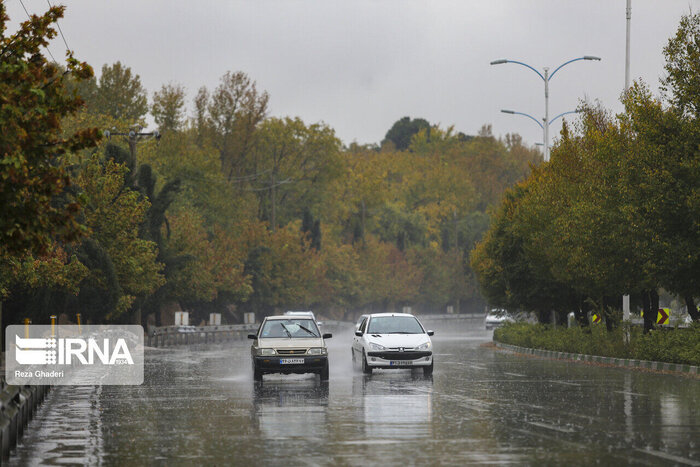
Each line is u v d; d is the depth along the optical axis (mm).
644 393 32156
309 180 157125
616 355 53031
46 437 21703
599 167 53781
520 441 20188
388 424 23469
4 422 18547
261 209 150625
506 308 83250
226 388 35750
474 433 21578
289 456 18312
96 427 23562
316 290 129875
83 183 63562
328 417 25234
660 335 48406
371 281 149250
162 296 80000
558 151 59219
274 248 117812
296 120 154250
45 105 21172
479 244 83125
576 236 50500
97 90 138250
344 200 171250
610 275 49438
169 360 57125
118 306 63875
